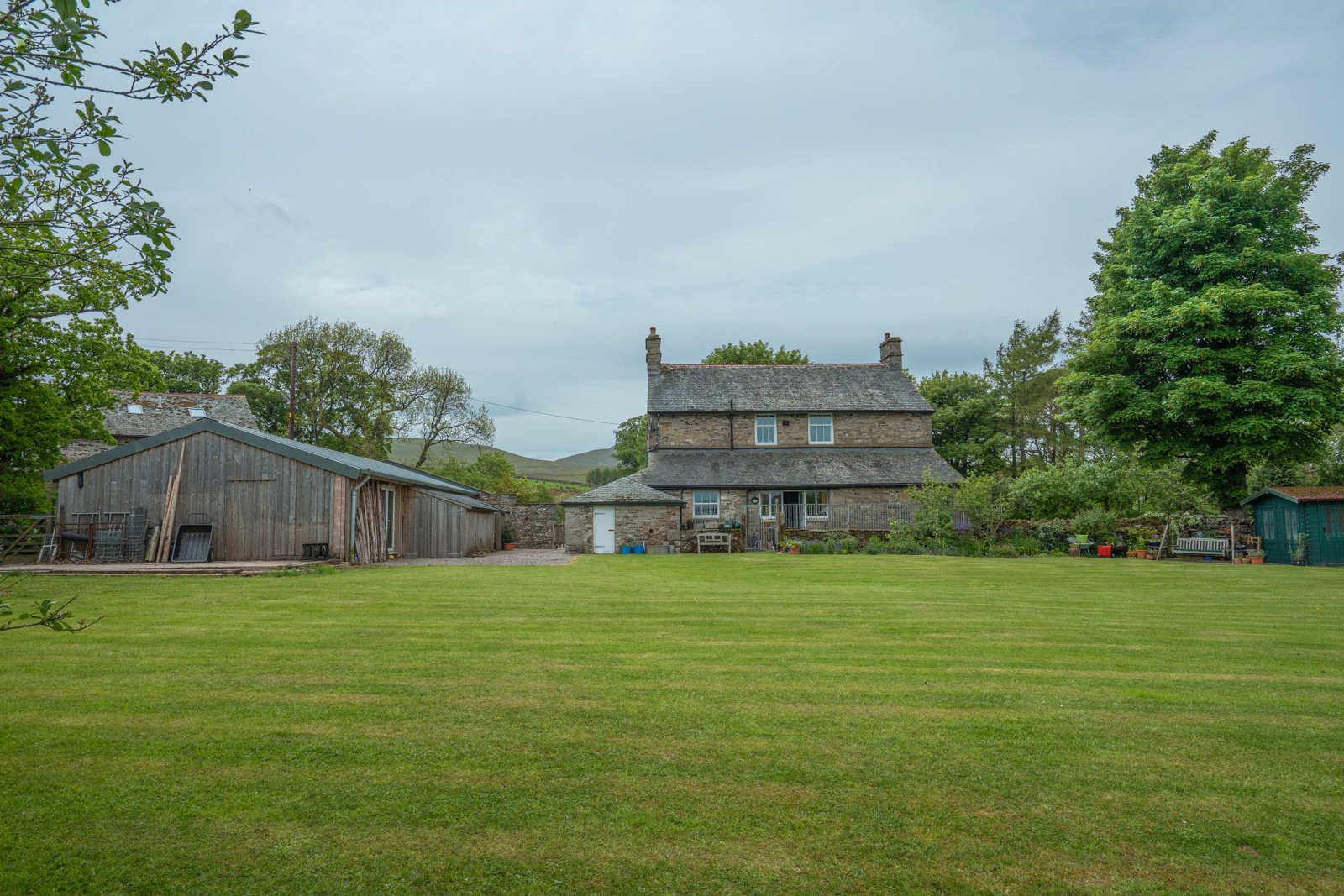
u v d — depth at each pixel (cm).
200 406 4019
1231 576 1755
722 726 512
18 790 398
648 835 355
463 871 322
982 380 4834
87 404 2223
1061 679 654
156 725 507
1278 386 2508
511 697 580
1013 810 384
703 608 1073
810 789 407
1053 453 5175
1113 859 336
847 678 650
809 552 2856
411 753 456
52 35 279
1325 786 419
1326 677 669
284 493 1933
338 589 1270
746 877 318
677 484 3212
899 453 3569
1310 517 2352
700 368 3897
